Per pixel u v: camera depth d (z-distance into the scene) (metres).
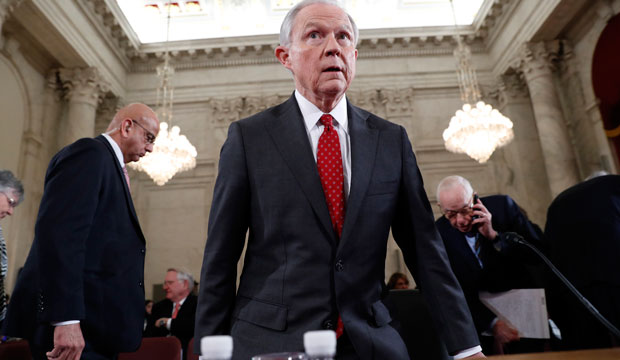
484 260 2.66
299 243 1.33
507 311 2.57
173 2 11.56
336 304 1.27
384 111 11.38
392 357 1.23
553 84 9.83
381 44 11.66
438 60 11.74
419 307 2.02
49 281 1.82
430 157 11.12
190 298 4.79
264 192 1.40
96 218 2.10
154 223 10.80
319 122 1.53
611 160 8.76
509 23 10.66
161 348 2.99
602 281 2.22
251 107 11.44
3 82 8.68
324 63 1.46
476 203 2.57
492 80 11.52
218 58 11.71
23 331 1.92
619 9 8.41
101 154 2.16
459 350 1.28
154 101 11.52
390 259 9.86
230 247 1.39
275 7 11.88
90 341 1.98
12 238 8.50
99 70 10.22
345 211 1.42
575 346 2.47
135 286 2.19
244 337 1.26
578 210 2.38
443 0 11.96
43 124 9.62
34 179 9.19
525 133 10.81
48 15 8.46
